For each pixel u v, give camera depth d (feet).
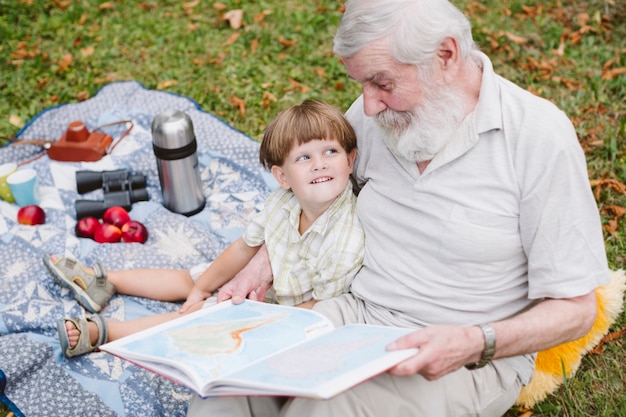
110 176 12.08
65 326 8.79
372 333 6.48
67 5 19.65
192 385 6.07
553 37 17.08
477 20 17.90
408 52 6.34
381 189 7.63
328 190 7.99
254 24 18.43
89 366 8.91
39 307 9.73
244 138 13.21
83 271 9.91
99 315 9.37
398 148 7.06
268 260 8.86
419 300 7.43
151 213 11.69
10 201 11.87
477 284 7.11
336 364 5.73
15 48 17.90
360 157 8.17
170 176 11.37
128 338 7.01
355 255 7.98
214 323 7.35
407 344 5.90
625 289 9.10
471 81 6.91
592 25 17.38
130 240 11.09
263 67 16.78
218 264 9.50
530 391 8.54
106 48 17.81
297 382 5.44
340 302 8.04
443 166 6.99
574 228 6.55
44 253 10.71
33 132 13.74
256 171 12.35
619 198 12.10
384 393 6.58
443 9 6.40
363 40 6.37
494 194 6.80
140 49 17.76
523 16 18.04
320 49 17.39
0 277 10.36
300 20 18.45
